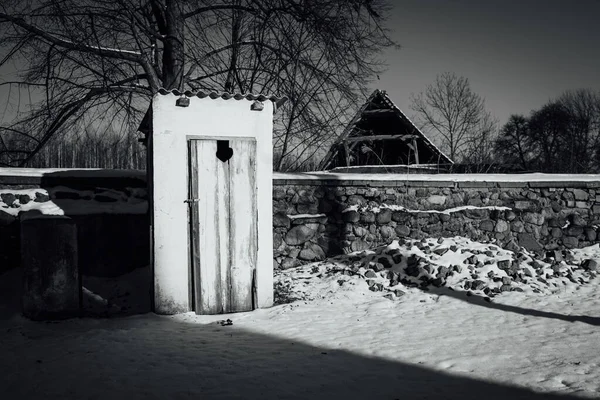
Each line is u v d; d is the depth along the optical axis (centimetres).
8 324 621
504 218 1017
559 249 1009
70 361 463
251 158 705
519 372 420
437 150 1980
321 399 370
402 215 995
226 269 691
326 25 1277
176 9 1306
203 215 683
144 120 757
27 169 919
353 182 1006
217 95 687
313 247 984
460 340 528
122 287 824
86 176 932
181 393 382
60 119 1328
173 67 1320
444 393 377
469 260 871
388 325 601
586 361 446
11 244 843
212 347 512
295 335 557
